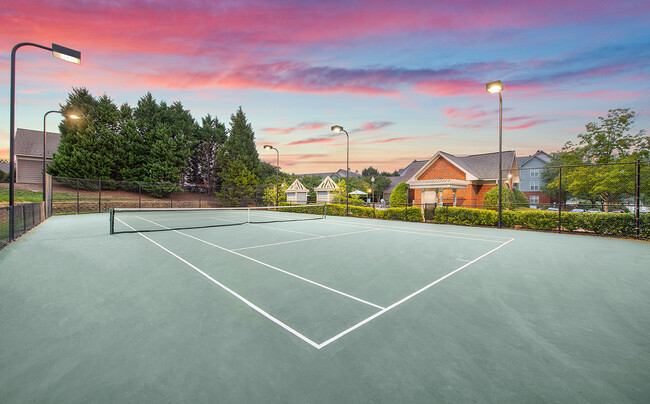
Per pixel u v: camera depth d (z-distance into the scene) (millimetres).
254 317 4039
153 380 2578
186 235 12422
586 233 13695
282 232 13805
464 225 17859
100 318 3924
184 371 2727
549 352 3172
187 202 34312
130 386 2484
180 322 3832
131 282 5605
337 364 2889
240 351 3113
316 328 3715
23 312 4098
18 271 6328
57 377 2594
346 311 4293
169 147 34438
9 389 2404
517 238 12367
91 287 5270
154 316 4016
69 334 3445
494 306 4551
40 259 7520
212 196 39156
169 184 33000
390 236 12695
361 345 3283
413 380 2633
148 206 30672
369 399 2363
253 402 2311
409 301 4738
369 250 9258
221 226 16438
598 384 2604
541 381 2639
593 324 3916
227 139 41375
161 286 5371
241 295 4934
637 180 12430
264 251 8922
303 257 8086
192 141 37656
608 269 7000
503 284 5727
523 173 43125
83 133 28875
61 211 24703
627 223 12516
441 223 18969
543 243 11008
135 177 31906
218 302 4598
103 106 30266
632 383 2621
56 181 27234
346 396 2398
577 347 3289
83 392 2395
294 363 2895
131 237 11633
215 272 6414
